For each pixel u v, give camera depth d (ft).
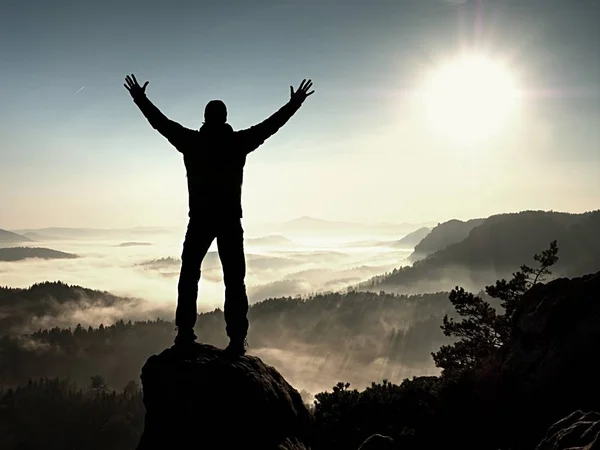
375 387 56.39
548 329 47.96
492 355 57.77
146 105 19.62
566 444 21.81
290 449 18.12
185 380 17.72
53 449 544.62
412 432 46.32
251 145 19.76
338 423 50.16
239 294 19.94
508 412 45.80
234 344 20.06
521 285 88.99
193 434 16.99
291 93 20.15
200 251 19.67
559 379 44.16
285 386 20.70
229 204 19.51
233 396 17.75
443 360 87.45
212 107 19.62
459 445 45.27
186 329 19.75
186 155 19.61
